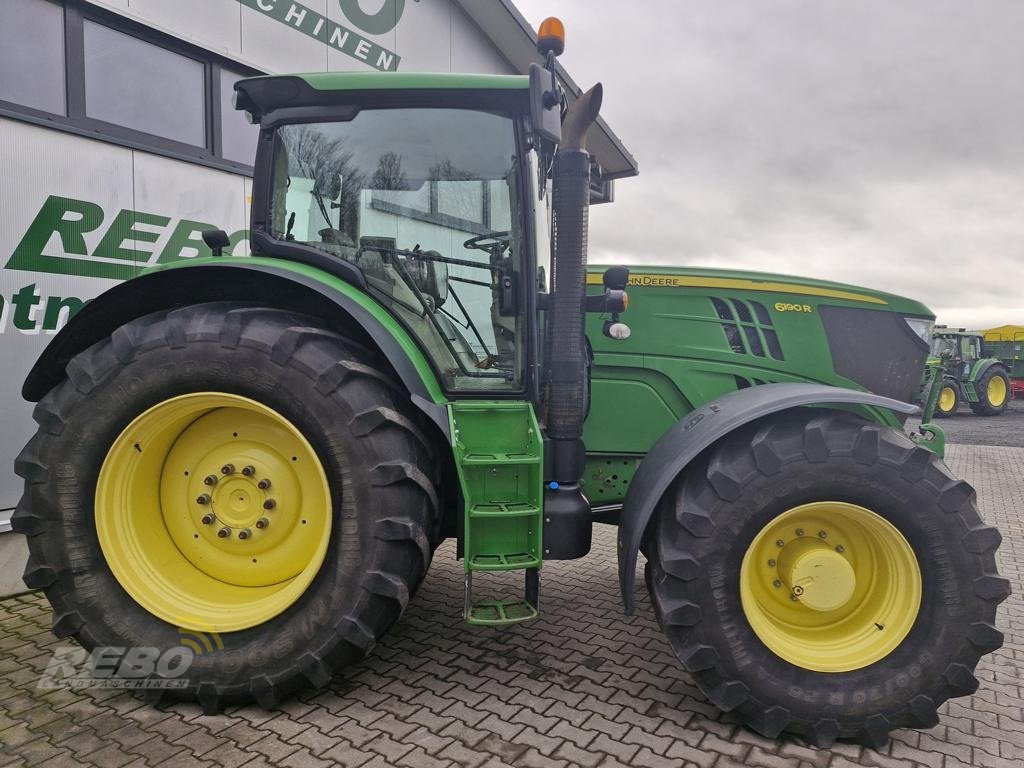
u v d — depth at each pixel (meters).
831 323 2.95
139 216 4.04
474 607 2.54
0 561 3.45
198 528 2.61
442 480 2.76
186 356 2.42
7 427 3.46
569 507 2.54
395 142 2.74
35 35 3.61
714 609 2.27
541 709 2.44
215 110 4.61
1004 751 2.23
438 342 2.78
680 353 2.98
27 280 3.52
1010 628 3.30
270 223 2.82
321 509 2.51
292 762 2.10
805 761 2.15
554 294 2.59
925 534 2.24
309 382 2.38
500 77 2.63
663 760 2.13
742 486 2.26
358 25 5.76
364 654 2.44
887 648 2.28
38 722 2.33
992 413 16.02
